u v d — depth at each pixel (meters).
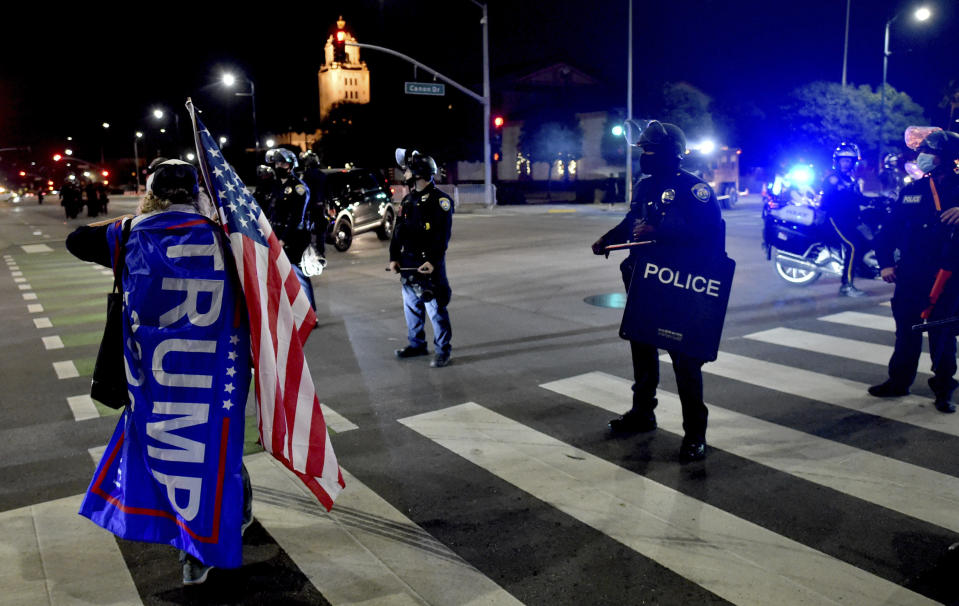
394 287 11.00
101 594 3.16
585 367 6.51
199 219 2.95
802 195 9.97
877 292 9.71
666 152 4.21
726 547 3.45
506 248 15.92
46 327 8.70
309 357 6.97
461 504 3.94
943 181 4.94
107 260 3.01
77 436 5.06
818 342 7.18
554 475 4.28
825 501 3.89
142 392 2.90
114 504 2.96
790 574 3.21
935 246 4.98
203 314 2.90
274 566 3.35
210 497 2.89
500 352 7.05
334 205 15.88
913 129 5.95
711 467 4.34
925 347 6.91
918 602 3.00
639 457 4.51
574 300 9.61
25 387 6.21
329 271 12.83
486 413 5.36
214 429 2.91
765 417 5.13
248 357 3.07
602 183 43.09
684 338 4.23
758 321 8.14
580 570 3.28
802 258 9.99
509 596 3.10
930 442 4.64
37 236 23.33
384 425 5.15
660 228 4.21
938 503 3.84
